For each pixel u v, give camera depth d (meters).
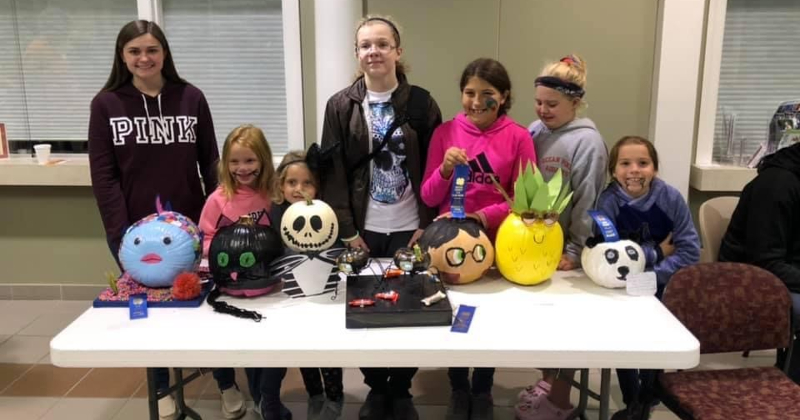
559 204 1.68
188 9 3.29
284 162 1.91
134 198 2.15
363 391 2.48
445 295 1.52
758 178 2.17
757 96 3.21
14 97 3.43
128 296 1.59
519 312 1.54
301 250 1.60
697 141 3.18
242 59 3.35
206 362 1.35
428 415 2.29
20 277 3.50
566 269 1.87
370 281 1.63
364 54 1.89
